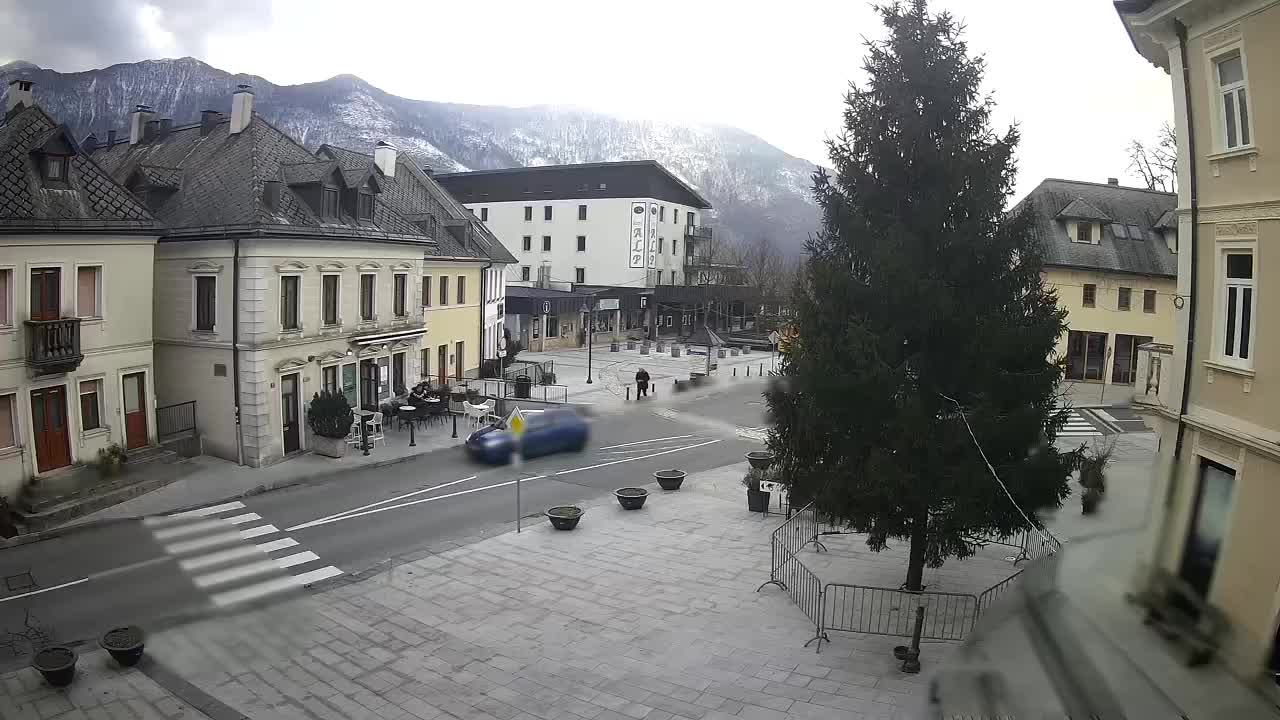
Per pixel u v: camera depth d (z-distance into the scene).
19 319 19.80
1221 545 10.43
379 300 30.66
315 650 12.91
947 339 12.76
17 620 14.02
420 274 33.28
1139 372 14.76
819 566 16.53
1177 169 13.41
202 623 13.99
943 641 12.64
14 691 11.57
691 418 36.22
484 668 12.20
